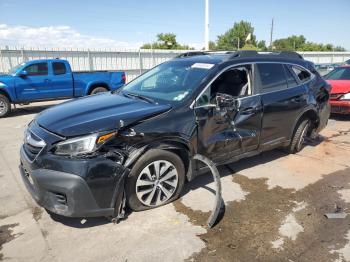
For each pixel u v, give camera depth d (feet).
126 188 10.84
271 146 15.89
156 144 11.01
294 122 16.78
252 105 14.14
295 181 14.74
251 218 11.47
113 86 40.75
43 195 10.05
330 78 30.91
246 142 14.25
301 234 10.57
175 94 12.68
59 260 9.22
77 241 10.07
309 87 17.46
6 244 9.92
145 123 10.86
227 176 15.11
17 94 33.55
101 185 10.00
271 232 10.65
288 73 16.51
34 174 9.99
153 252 9.57
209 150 12.80
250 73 14.51
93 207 10.05
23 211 11.84
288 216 11.66
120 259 9.27
